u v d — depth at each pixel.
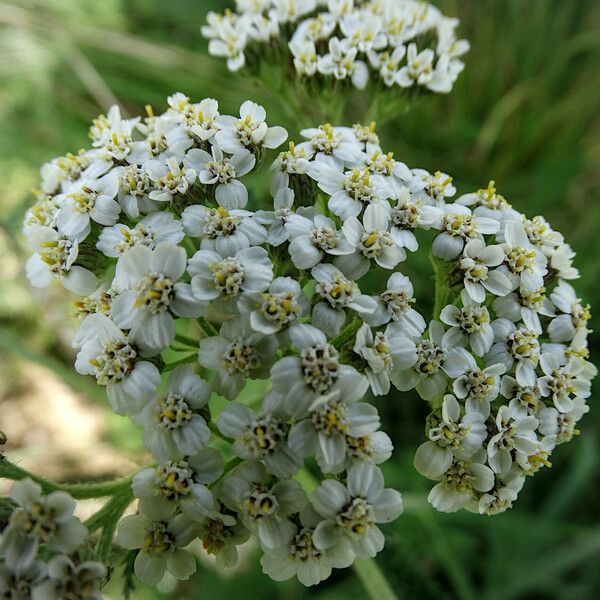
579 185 0.11
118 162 0.05
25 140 0.10
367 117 0.07
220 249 0.05
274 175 0.05
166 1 0.11
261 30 0.07
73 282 0.05
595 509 0.09
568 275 0.05
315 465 0.08
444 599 0.07
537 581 0.08
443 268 0.05
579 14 0.11
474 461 0.05
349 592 0.08
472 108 0.11
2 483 0.09
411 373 0.05
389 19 0.07
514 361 0.05
